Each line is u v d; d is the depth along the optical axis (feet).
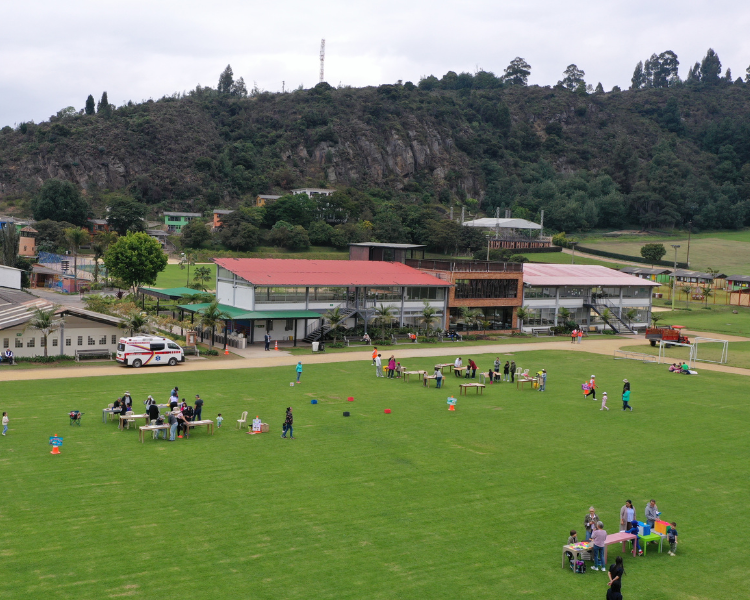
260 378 196.54
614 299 382.83
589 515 91.30
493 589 77.51
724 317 431.84
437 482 112.37
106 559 80.38
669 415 169.48
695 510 105.09
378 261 334.85
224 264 283.79
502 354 266.57
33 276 440.04
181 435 134.62
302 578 77.77
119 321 226.38
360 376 206.69
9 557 80.02
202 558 81.71
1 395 160.76
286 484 108.47
